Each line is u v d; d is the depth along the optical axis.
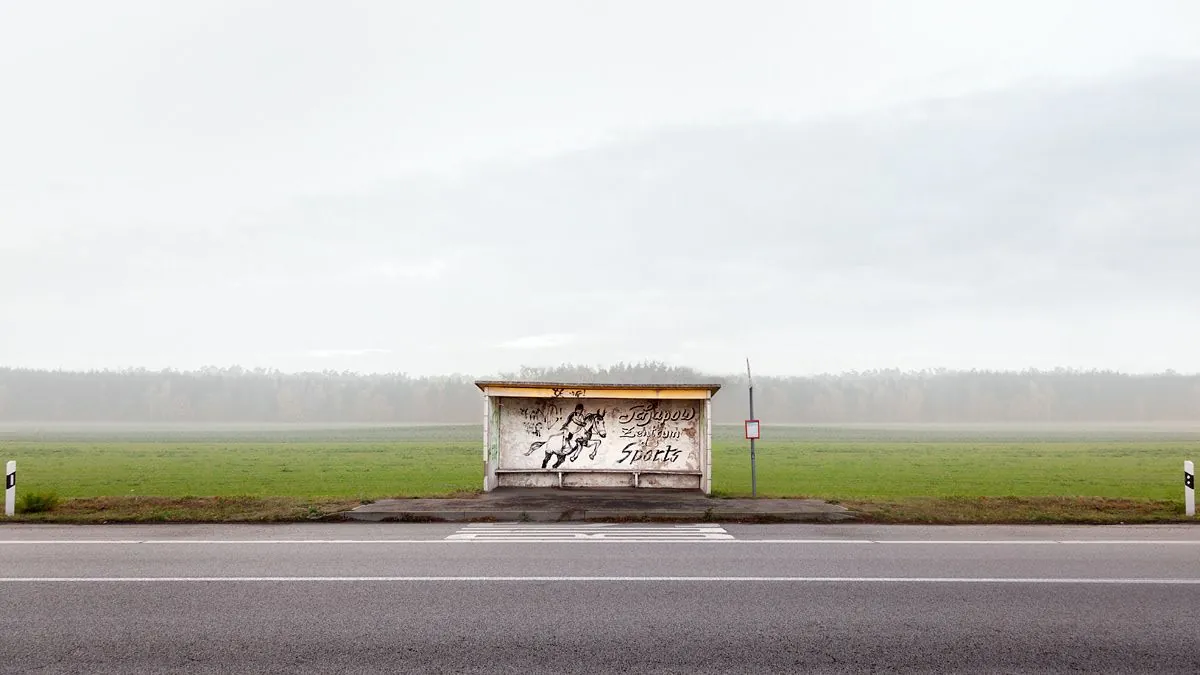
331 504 14.91
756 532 12.04
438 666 5.36
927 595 7.46
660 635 6.09
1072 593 7.58
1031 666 5.43
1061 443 70.56
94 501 15.46
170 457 43.72
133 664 5.40
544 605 7.00
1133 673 5.29
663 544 10.68
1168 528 12.66
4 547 10.41
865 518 13.66
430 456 45.50
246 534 11.76
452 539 11.16
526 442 19.27
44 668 5.30
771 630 6.24
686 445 19.28
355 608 6.89
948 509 14.42
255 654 5.61
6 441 73.12
